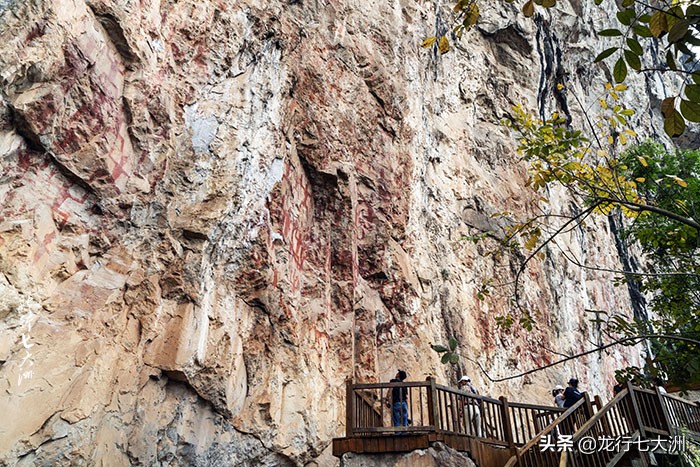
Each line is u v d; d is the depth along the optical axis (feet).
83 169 20.68
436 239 48.39
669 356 22.58
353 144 40.06
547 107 75.87
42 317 18.54
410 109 47.44
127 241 22.89
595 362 64.39
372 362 35.76
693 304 28.32
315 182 37.06
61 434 18.20
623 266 83.35
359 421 24.53
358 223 39.42
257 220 28.78
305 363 31.01
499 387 47.14
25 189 18.78
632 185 20.48
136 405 21.52
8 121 18.19
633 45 10.44
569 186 20.81
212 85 28.02
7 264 17.47
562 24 81.61
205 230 25.16
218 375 24.73
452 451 22.04
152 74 24.17
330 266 36.40
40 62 18.40
